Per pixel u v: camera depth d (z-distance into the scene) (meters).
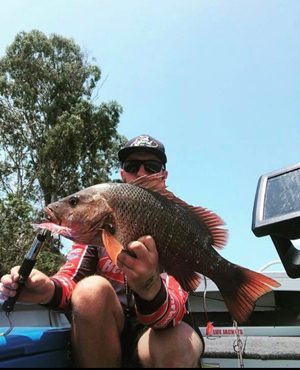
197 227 0.74
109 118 8.63
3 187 8.52
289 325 1.72
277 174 0.63
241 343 1.26
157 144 1.10
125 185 0.71
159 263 0.71
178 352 0.77
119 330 0.81
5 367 0.63
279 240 0.64
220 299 1.61
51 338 0.74
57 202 0.71
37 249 0.71
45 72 8.86
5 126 8.66
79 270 0.90
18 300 0.77
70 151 8.16
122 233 0.69
